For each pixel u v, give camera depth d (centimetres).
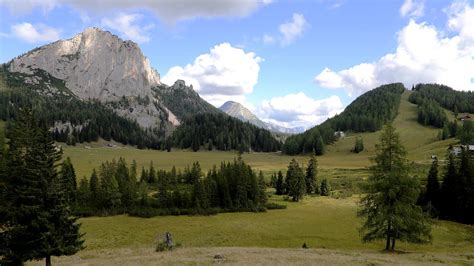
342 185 16200
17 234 3550
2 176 3716
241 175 12419
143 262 3741
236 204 11975
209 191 11981
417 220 4872
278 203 12975
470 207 8950
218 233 8469
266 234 8281
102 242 7725
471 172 9075
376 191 4944
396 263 3703
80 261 4303
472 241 6931
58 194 3672
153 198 12300
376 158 4969
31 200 3578
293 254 4284
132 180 12862
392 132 4897
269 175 19575
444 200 9756
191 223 9838
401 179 4772
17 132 3778
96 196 11831
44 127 3778
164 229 9044
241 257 3972
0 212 3622
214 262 3647
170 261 3697
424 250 5994
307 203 13050
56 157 3769
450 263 3828
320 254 4353
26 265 4062
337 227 8838
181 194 12006
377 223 4916
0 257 3656
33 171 3566
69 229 3772
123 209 11506
